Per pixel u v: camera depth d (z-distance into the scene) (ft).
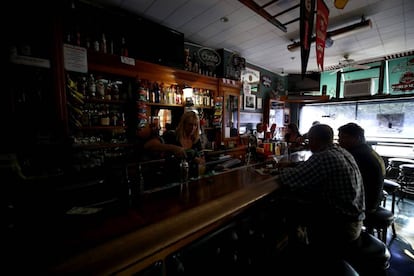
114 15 8.25
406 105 14.99
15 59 5.70
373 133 16.53
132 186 3.92
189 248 3.09
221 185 4.53
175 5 8.50
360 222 4.37
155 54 9.42
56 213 3.09
